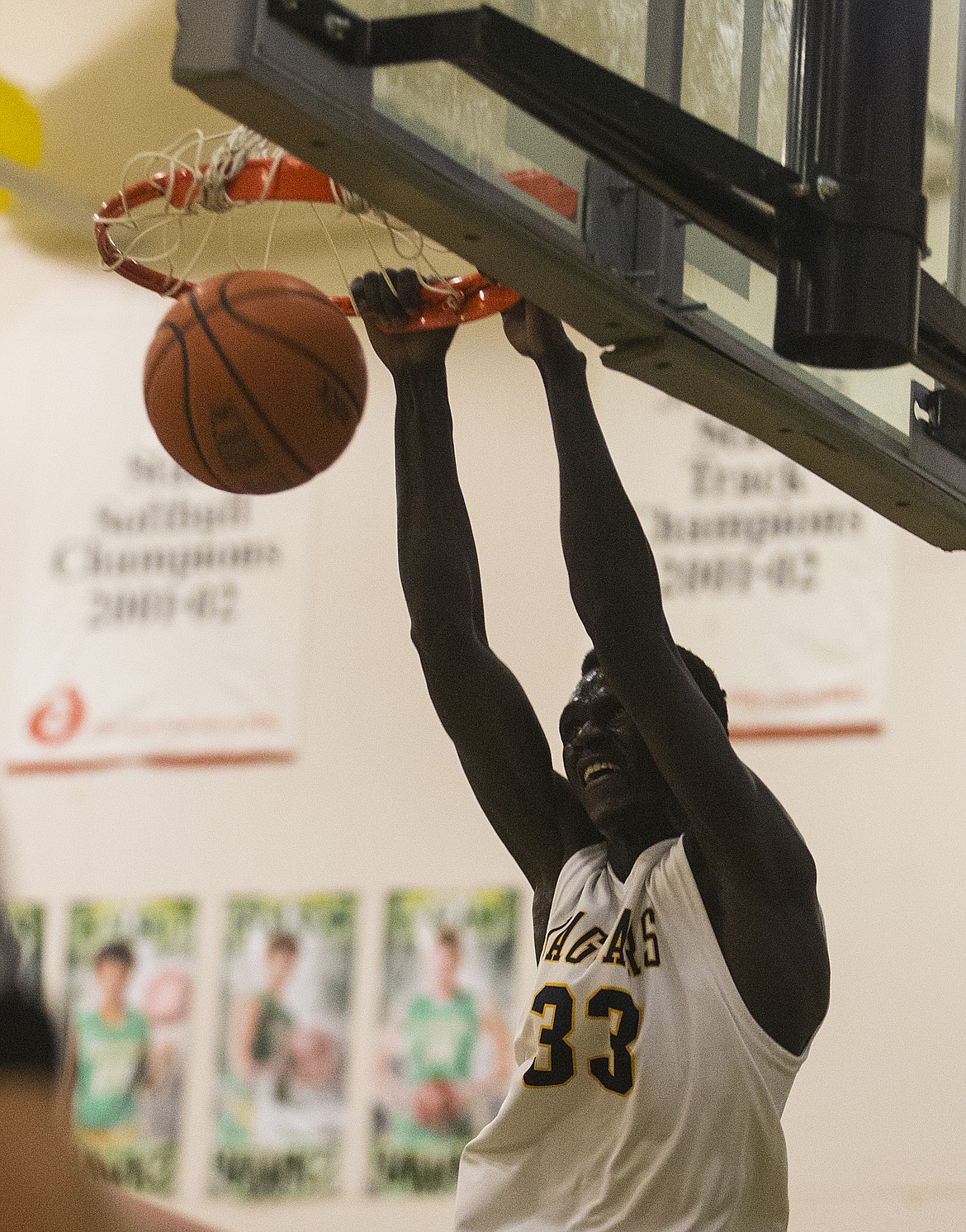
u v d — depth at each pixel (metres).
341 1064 9.09
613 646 3.45
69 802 9.94
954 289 4.12
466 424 9.52
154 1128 9.27
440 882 9.18
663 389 3.74
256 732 9.71
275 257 9.03
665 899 3.62
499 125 3.22
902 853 8.30
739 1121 3.47
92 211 10.12
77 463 10.40
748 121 3.63
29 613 10.27
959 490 4.32
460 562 4.01
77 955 9.66
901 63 3.49
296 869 9.44
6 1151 2.09
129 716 9.96
